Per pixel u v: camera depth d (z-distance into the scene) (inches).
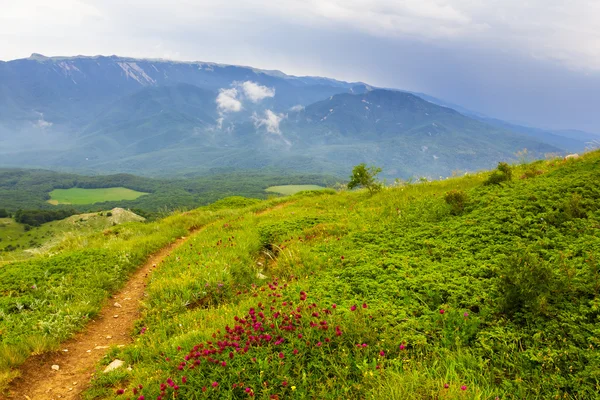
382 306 278.7
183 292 390.6
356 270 363.3
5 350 275.7
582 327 216.8
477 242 382.9
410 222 507.5
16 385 249.0
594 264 271.0
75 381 261.3
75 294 401.1
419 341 227.0
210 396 200.5
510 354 210.1
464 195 531.5
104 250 547.2
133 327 352.5
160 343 293.7
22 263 486.0
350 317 252.5
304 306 276.8
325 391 191.8
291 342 229.1
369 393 183.9
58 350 300.8
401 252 404.5
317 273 384.5
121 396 222.5
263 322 258.7
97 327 355.6
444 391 174.9
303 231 583.2
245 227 674.8
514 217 410.6
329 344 228.4
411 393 175.8
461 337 230.8
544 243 335.9
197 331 284.4
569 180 486.3
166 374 226.5
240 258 496.4
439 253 376.5
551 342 210.5
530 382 188.4
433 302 280.4
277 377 202.8
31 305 365.4
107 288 438.6
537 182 524.1
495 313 251.1
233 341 232.2
